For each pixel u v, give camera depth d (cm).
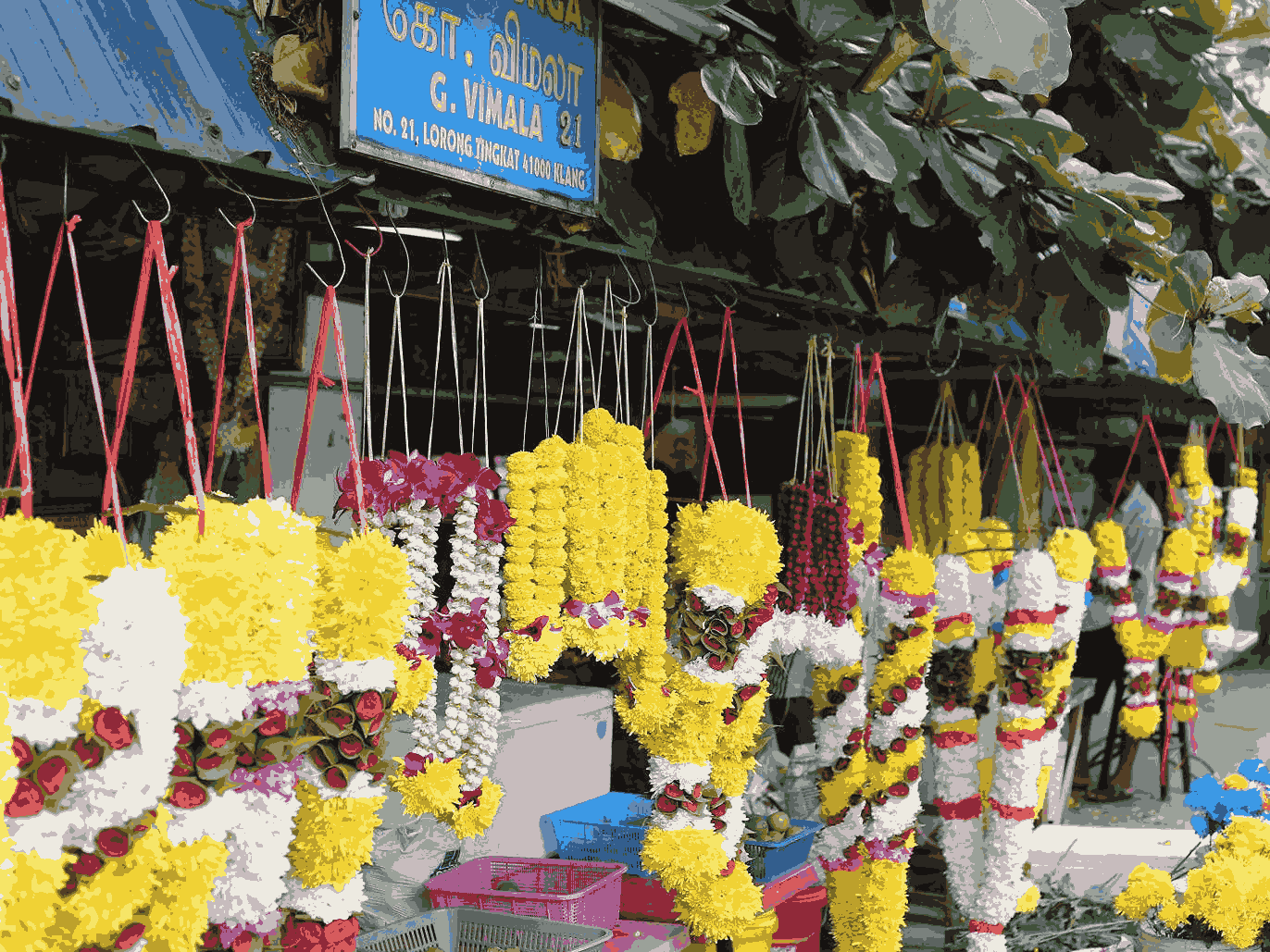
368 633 156
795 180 257
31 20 135
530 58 203
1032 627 378
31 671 120
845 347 398
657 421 524
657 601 267
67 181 152
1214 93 369
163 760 130
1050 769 411
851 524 365
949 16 191
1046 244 336
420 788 211
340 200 193
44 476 272
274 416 303
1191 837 549
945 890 474
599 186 226
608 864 299
